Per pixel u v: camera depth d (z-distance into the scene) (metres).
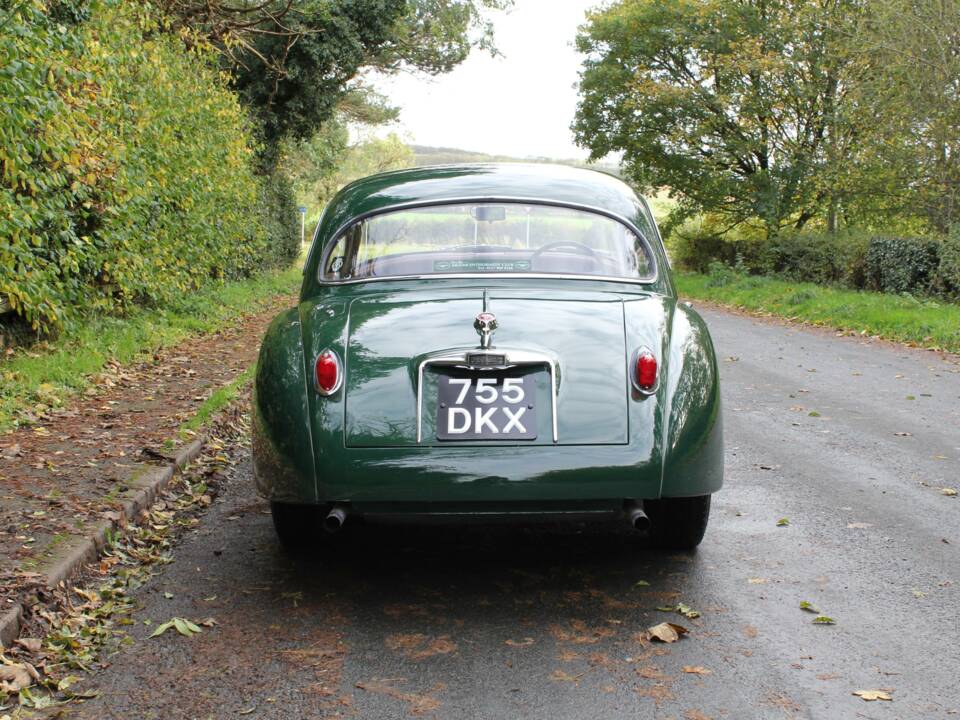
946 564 4.36
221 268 16.30
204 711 3.01
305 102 26.09
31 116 7.45
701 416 3.87
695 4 29.62
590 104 33.62
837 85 27.55
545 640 3.54
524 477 3.64
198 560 4.50
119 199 9.98
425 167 5.14
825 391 9.31
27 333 9.24
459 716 2.96
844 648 3.45
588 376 3.80
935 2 18.72
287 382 3.89
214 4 16.97
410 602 3.93
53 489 5.16
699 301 23.98
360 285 4.43
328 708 3.02
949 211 19.62
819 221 32.31
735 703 3.03
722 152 31.30
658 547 4.59
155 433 6.63
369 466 3.68
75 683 3.21
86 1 10.12
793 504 5.37
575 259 4.49
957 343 12.72
